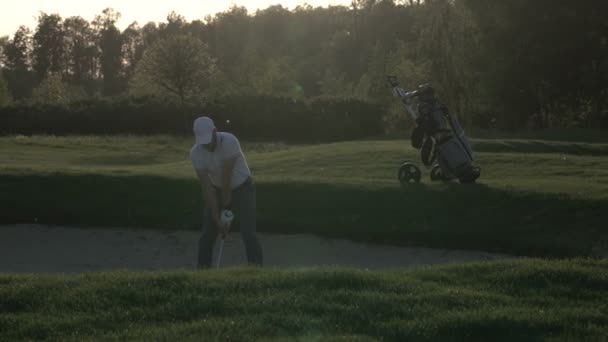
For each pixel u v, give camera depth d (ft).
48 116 139.13
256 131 139.03
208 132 25.57
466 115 151.53
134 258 35.68
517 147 69.26
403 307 19.19
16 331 17.81
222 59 330.95
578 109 145.38
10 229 39.22
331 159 60.64
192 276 21.88
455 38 148.77
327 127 136.77
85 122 139.23
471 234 35.24
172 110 140.15
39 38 381.19
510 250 34.06
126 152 95.50
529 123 148.36
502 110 147.33
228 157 26.11
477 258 33.71
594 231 34.24
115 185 44.01
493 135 116.98
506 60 142.92
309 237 37.27
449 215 37.29
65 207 41.11
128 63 394.52
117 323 18.35
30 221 40.32
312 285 20.92
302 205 39.99
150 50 152.97
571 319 18.63
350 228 37.11
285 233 37.91
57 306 19.51
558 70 139.23
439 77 150.10
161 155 94.43
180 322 18.49
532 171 51.37
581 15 139.64
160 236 38.40
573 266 22.93
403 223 37.04
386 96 158.40
